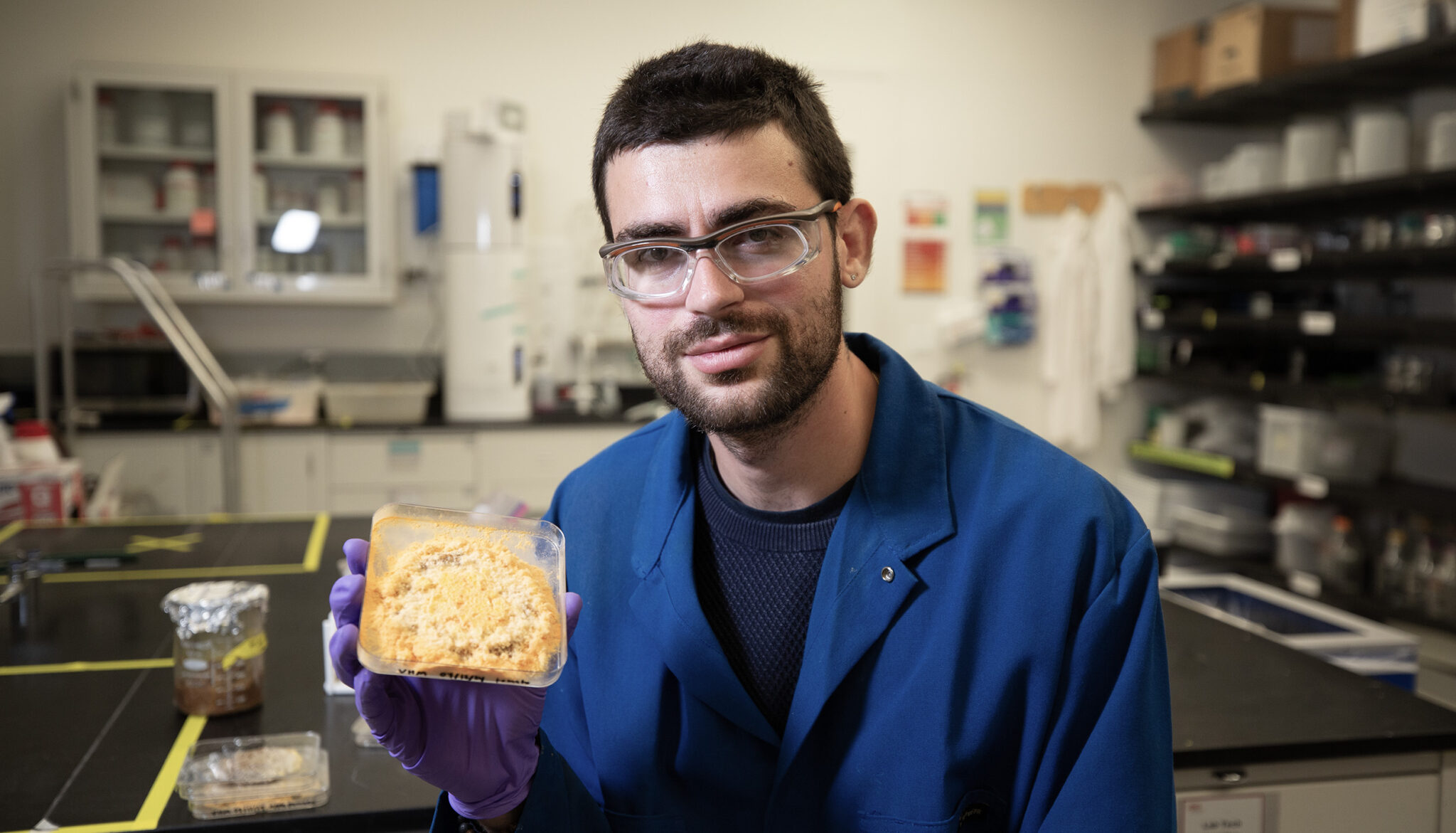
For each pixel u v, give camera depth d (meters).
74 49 4.36
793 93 0.79
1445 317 3.47
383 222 4.37
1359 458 3.94
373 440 4.14
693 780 0.89
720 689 0.86
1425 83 4.09
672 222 0.74
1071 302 4.98
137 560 2.30
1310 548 4.22
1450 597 3.50
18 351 4.41
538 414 4.41
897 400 0.90
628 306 0.80
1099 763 0.78
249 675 1.46
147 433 3.99
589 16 4.68
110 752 1.32
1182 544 4.82
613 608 0.95
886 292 5.04
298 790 1.18
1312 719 1.40
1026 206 5.11
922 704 0.82
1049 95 5.11
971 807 0.84
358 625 0.72
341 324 4.64
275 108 4.30
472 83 4.61
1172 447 4.99
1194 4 5.22
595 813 0.87
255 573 2.20
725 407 0.75
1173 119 5.13
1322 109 4.75
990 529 0.85
